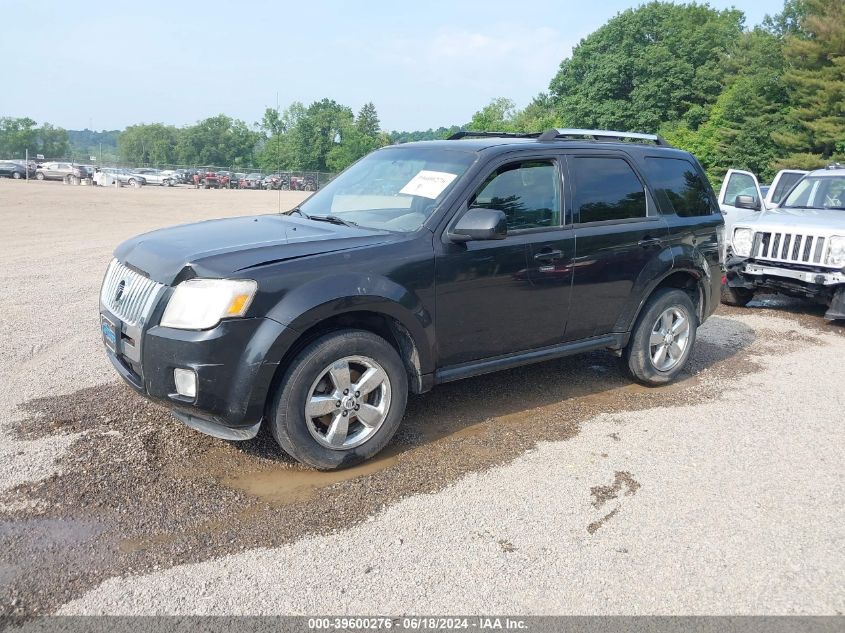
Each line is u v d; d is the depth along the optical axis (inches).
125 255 162.4
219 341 133.0
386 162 195.2
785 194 391.9
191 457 154.9
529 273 176.2
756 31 2110.0
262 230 163.9
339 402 148.0
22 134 4490.7
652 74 2368.4
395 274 152.3
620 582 114.7
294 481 146.5
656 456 164.2
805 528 133.3
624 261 197.8
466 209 166.1
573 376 227.0
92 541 121.0
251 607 105.6
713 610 108.2
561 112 2677.2
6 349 231.6
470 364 173.3
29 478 141.8
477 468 155.3
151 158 4736.7
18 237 573.6
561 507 138.7
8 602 104.3
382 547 122.6
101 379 204.1
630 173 206.4
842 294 298.0
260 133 4372.5
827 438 177.9
